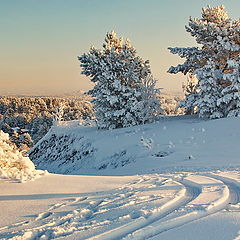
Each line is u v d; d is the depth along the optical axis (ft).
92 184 27.25
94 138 88.38
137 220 15.39
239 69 86.02
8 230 15.14
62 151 96.63
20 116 369.50
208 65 88.53
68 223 15.65
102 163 69.97
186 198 20.61
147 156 61.46
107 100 96.02
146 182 28.32
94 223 15.33
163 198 20.27
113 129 96.53
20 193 23.30
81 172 70.64
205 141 62.80
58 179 29.76
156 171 46.47
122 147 72.64
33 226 15.53
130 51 101.86
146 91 96.89
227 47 92.53
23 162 34.17
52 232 14.24
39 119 331.98
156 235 13.55
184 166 47.34
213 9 100.73
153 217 16.20
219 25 98.48
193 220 15.47
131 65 99.50
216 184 25.90
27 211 18.40
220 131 67.31
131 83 101.09
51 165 91.91
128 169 56.49
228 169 38.73
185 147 61.00
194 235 13.26
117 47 112.78
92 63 103.60
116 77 98.58
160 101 99.19
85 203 19.94
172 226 14.75
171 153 59.52
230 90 85.87
